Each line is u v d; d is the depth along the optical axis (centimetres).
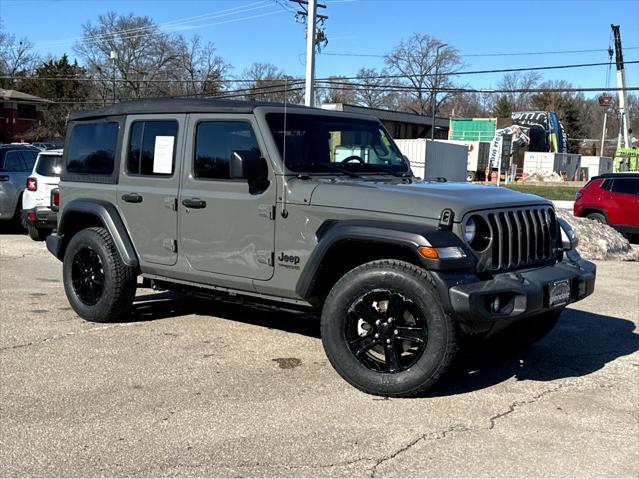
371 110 5216
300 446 393
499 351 600
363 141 594
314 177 529
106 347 587
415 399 470
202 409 448
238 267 546
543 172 5509
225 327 659
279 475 358
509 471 365
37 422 424
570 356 587
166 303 760
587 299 835
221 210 551
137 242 623
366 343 475
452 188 507
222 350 582
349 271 486
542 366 556
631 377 531
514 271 483
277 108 547
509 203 492
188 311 724
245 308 741
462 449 391
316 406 454
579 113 10212
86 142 672
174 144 589
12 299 785
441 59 7719
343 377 485
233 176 507
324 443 397
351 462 374
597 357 585
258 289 540
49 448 388
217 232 557
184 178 578
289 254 514
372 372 471
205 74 5791
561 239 548
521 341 600
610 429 425
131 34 6300
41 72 6688
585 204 1633
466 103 10081
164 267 601
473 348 605
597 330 681
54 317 695
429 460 377
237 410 446
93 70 6544
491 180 5216
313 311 531
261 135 529
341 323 478
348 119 593
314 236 500
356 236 463
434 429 419
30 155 1472
